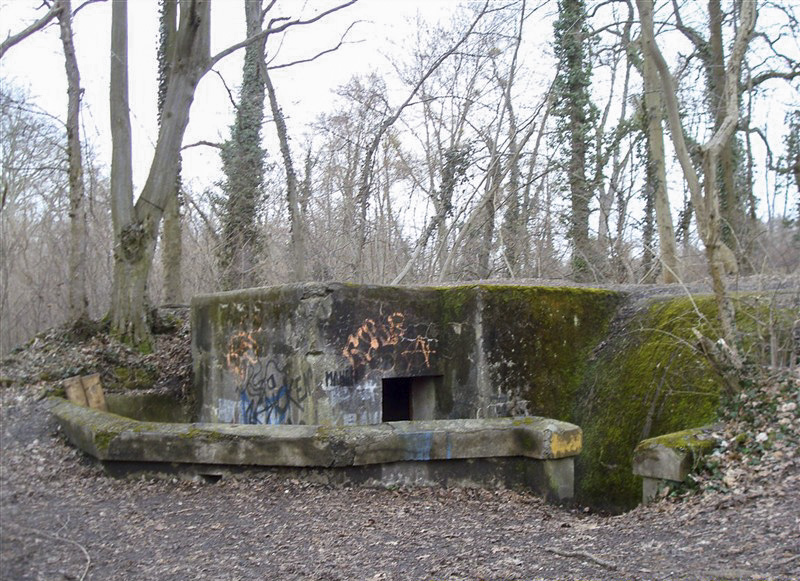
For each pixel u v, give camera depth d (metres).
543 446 7.59
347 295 9.22
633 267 17.45
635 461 7.20
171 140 12.52
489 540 5.92
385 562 5.35
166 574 5.07
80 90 12.66
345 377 9.16
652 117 16.42
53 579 4.83
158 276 23.11
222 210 18.59
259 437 7.54
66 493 7.05
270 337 9.82
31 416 9.26
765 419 7.02
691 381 8.76
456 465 7.80
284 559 5.42
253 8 18.19
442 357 10.02
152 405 11.43
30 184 19.50
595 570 4.94
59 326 12.70
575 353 10.28
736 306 8.72
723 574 4.50
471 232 19.78
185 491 7.36
